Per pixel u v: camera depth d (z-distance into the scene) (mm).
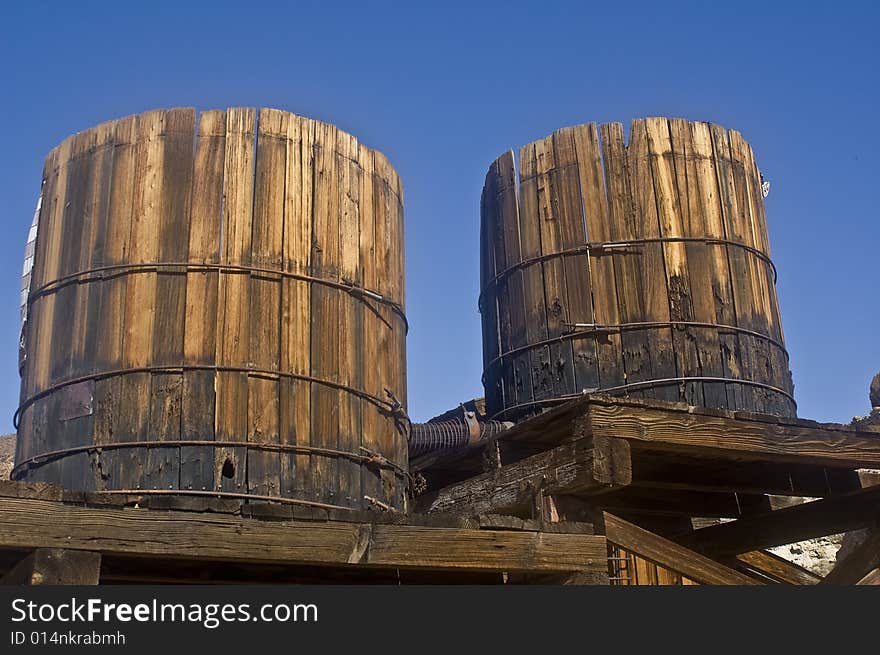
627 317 15883
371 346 13680
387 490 13445
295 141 13422
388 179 14758
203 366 12180
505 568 10367
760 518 16016
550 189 17078
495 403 17281
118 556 9055
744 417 13539
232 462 11945
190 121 13164
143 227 12742
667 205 16344
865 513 15062
